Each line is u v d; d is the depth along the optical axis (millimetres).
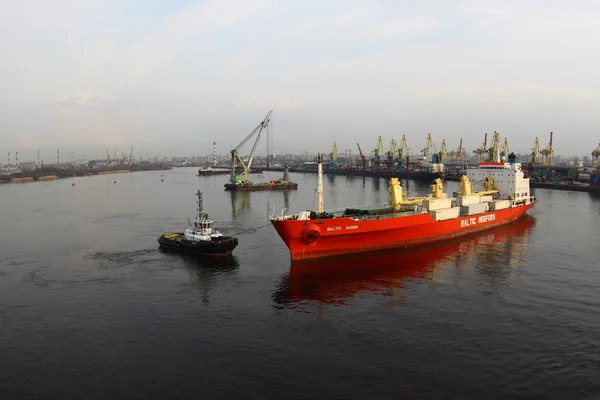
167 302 42719
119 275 52188
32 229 85875
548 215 97250
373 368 29609
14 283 49312
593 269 52406
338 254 58594
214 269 54281
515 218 86562
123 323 37625
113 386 27750
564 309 39562
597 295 43156
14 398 26578
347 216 60250
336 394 26656
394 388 27188
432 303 41531
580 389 26750
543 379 27906
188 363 30562
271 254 61750
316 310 40312
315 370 29469
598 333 34469
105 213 110438
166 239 67438
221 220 96000
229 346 33125
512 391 26641
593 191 160250
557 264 54812
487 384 27438
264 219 97562
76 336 35125
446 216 69312
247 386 27609
